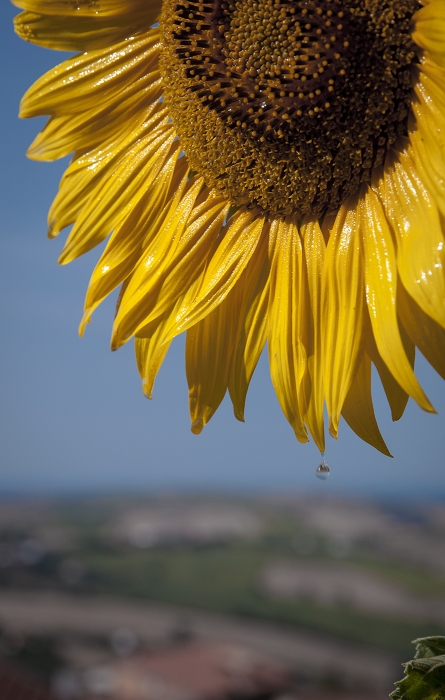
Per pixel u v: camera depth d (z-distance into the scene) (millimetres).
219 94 467
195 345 465
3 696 4430
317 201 460
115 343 465
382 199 431
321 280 449
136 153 489
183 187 485
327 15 439
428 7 417
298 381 443
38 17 483
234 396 458
